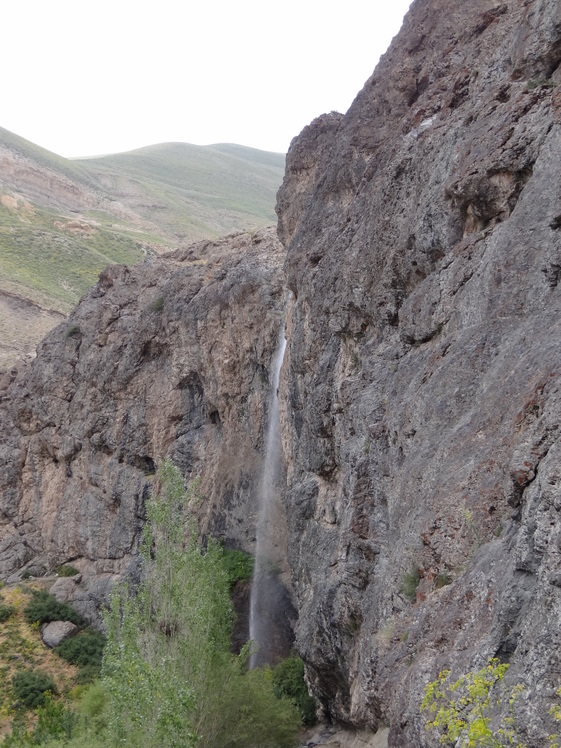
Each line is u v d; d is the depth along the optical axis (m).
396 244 16.38
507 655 7.92
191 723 16.38
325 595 16.55
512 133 13.23
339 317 18.94
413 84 21.36
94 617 36.59
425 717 8.38
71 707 28.86
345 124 23.48
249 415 30.83
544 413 8.87
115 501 37.94
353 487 15.33
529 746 6.90
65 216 124.00
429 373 13.02
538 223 11.54
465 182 13.70
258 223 163.25
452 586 9.50
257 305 30.44
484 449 10.14
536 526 8.05
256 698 18.80
